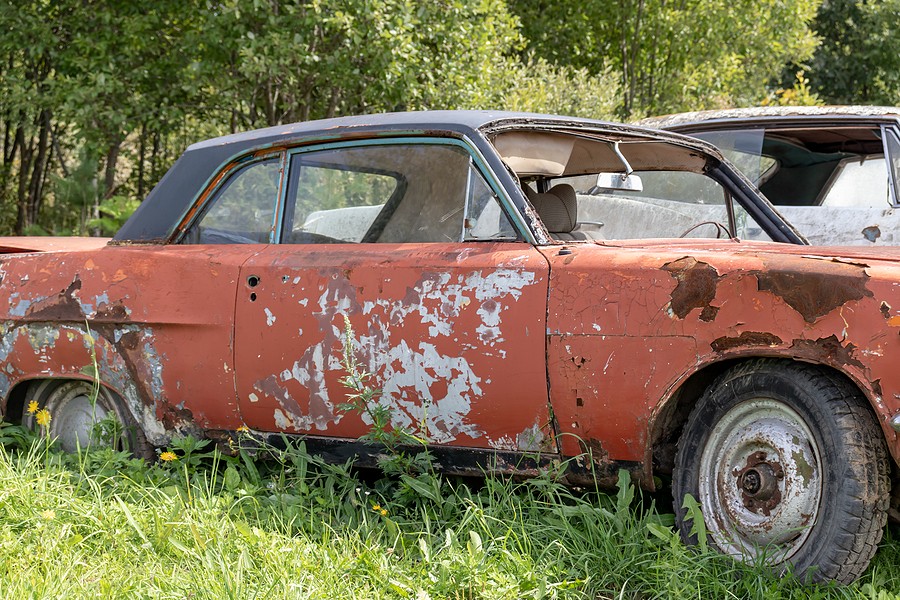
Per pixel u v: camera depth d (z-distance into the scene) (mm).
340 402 3488
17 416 4406
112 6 13812
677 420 3168
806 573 2721
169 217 4113
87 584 2680
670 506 3396
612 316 3012
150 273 3930
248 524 3156
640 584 2869
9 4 13633
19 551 2902
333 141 3814
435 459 3371
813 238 6578
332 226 3738
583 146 3854
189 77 12969
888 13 23406
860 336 2652
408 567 2857
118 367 3982
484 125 3492
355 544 3051
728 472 2965
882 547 3041
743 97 18906
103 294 3988
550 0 19062
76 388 4223
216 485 3707
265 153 3977
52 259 4203
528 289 3152
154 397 3918
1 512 3207
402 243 3557
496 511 3180
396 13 11805
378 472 3822
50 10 14375
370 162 3711
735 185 4480
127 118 13258
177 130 15109
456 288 3266
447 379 3264
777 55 18844
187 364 3826
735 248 3389
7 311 4246
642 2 17859
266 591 2625
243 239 3939
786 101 16500
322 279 3535
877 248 3359
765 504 2861
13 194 18797
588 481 3156
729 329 2838
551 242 3285
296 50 11719
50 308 4117
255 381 3678
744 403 2945
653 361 2949
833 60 24125
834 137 6613
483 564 2801
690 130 6973
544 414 3145
